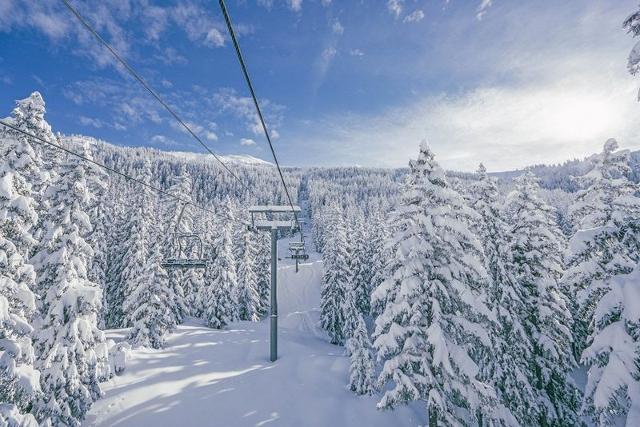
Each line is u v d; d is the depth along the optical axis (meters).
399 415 19.59
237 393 20.38
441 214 14.78
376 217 52.16
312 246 121.12
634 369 8.10
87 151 20.31
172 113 7.02
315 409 19.09
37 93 17.50
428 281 14.41
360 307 46.59
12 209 14.12
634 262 11.22
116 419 17.80
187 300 42.31
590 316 12.14
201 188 165.00
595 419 9.23
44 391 15.18
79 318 17.23
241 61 4.71
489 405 13.92
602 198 16.39
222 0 3.55
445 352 13.34
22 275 13.77
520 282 19.47
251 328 40.09
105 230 39.56
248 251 51.09
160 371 23.08
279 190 189.75
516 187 21.09
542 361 18.73
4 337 12.45
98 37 4.82
